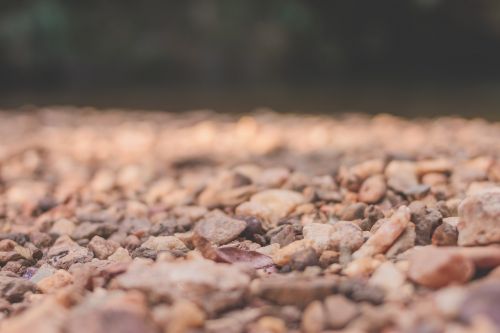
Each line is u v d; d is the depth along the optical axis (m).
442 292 0.48
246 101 2.63
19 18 3.71
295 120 1.74
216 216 0.65
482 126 1.47
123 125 1.71
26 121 1.84
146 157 1.13
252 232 0.63
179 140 1.39
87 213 0.73
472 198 0.56
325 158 0.95
